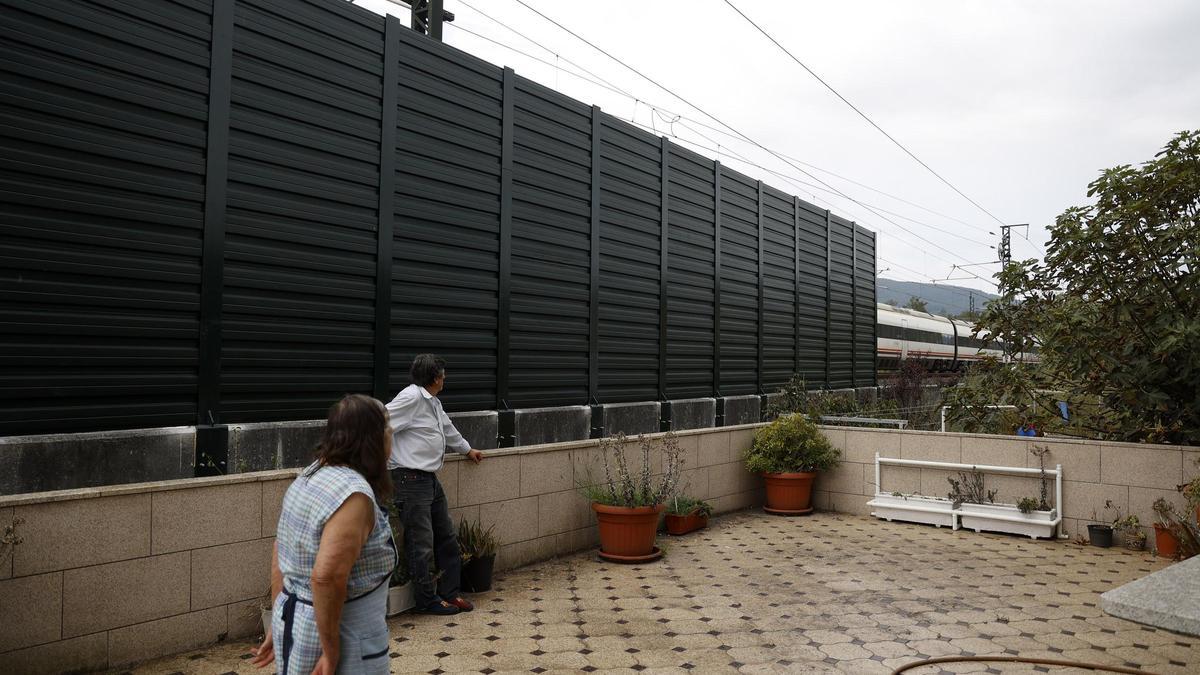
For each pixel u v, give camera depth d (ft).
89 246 17.39
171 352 18.93
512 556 21.11
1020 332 29.53
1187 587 8.29
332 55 22.25
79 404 17.46
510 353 28.73
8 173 16.11
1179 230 24.02
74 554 12.94
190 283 19.26
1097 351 26.02
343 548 7.51
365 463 8.25
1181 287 25.16
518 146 28.89
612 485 22.94
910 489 28.71
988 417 32.22
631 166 35.01
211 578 14.75
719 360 41.22
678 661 14.56
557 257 30.81
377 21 23.58
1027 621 17.01
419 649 15.08
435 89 25.48
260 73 20.51
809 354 50.60
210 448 19.38
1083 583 20.13
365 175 23.27
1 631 12.12
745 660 14.64
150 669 13.53
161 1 18.49
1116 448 24.86
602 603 18.19
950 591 19.31
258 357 20.67
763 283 45.21
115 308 17.92
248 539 15.33
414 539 16.98
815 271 51.49
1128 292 26.09
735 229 42.88
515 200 28.78
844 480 30.07
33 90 16.40
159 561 14.02
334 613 7.46
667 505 25.81
